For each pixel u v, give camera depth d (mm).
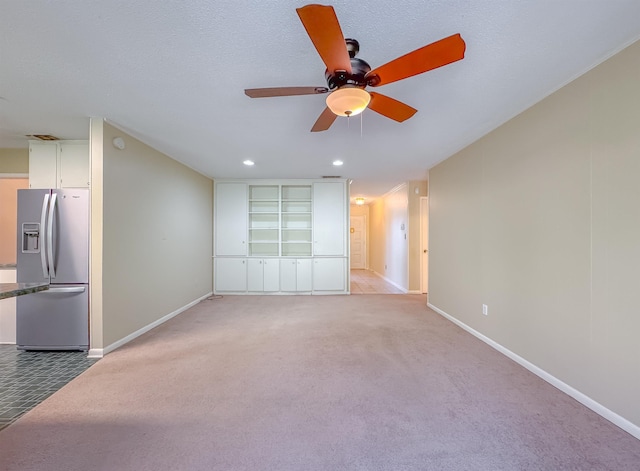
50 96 2449
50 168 3492
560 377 2275
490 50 1842
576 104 2137
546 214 2414
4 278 3264
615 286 1863
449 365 2715
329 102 1677
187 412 2000
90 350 2895
